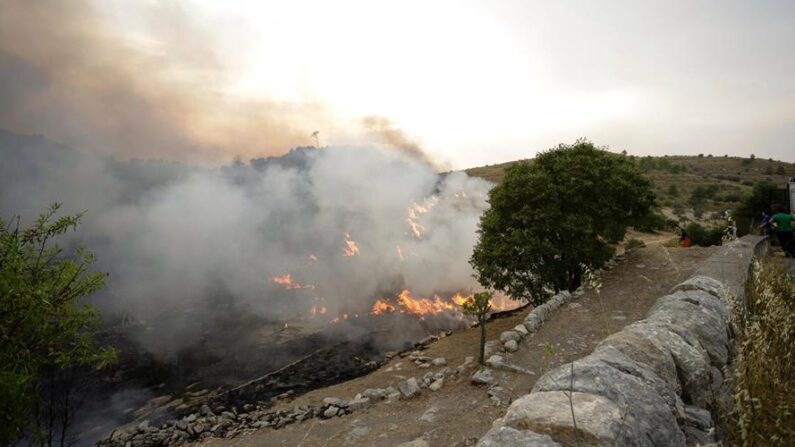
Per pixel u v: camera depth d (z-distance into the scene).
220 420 11.38
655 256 20.25
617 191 17.20
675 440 2.75
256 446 9.24
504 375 9.86
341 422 9.66
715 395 3.70
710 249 20.52
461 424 7.79
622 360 3.46
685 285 6.35
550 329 12.08
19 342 4.52
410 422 8.55
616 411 2.58
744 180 128.12
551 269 16.34
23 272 4.90
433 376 11.45
